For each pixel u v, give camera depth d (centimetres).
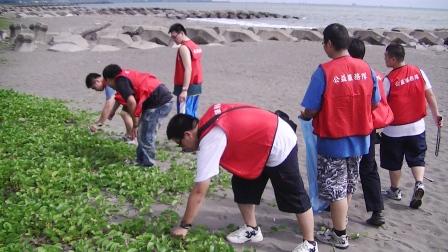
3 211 587
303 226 535
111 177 730
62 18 5834
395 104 691
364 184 642
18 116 1070
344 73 526
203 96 1508
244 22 7612
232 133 486
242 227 588
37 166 748
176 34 915
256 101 1470
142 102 757
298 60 2492
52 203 609
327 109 533
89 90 1566
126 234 559
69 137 920
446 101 1537
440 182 845
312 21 9294
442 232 653
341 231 579
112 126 1094
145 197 668
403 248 600
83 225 562
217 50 2866
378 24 9138
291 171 511
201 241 544
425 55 2866
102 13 7831
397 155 719
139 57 2442
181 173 786
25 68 2002
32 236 548
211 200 709
